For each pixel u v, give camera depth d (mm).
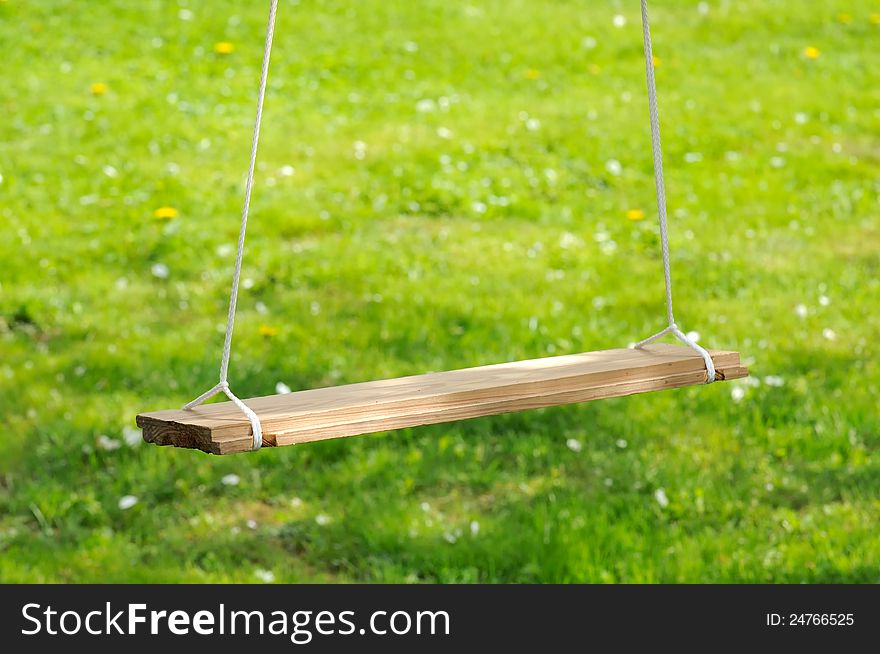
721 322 8453
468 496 6172
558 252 9977
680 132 13273
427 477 6301
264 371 7453
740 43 16844
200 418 3451
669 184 11898
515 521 5844
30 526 5898
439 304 8672
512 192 11406
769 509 5992
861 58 16453
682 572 5383
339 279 9211
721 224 10875
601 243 10258
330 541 5746
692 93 14758
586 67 15461
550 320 8398
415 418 3648
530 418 6934
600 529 5652
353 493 6176
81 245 9641
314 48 15367
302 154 12039
